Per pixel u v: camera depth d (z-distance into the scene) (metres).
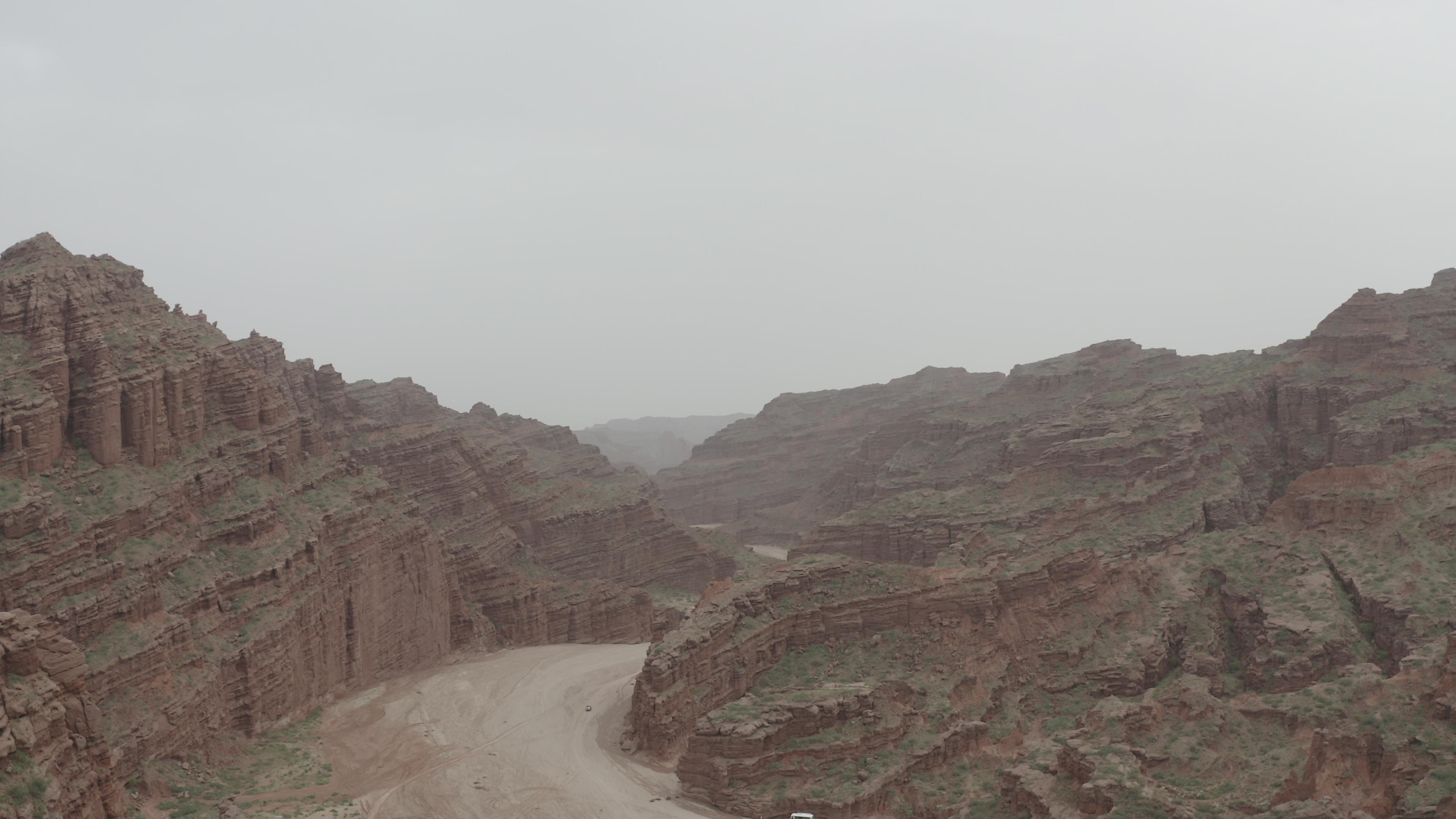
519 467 177.62
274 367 146.00
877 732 81.31
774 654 97.81
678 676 89.56
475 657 127.75
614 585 153.12
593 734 94.12
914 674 94.00
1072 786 65.75
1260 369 182.62
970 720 87.56
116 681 73.94
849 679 93.81
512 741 93.31
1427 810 57.72
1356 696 72.12
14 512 72.69
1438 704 65.56
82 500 80.50
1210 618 108.62
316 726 95.62
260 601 92.44
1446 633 94.56
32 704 39.75
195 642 83.75
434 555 125.56
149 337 94.81
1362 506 114.00
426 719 99.31
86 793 41.62
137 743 72.88
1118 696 94.75
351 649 108.00
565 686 109.94
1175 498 151.12
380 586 113.44
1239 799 63.91
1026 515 149.75
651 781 82.44
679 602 167.00
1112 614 106.00
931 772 80.19
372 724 97.69
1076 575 106.94
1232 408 170.62
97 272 95.62
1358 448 151.38
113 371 88.00
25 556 72.38
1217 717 74.19
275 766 83.75
